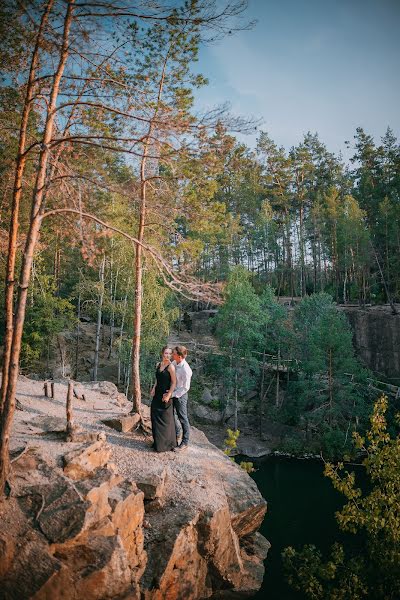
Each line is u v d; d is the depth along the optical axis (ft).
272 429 106.52
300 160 170.50
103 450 24.50
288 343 117.08
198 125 21.24
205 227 34.45
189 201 32.53
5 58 22.57
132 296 89.15
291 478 80.28
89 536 17.56
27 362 83.30
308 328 114.42
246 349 104.12
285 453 97.30
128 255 77.46
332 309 111.65
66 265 104.42
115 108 24.18
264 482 77.51
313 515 59.11
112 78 25.36
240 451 96.58
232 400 110.93
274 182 166.09
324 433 95.09
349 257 147.64
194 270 32.60
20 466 20.53
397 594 30.55
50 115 21.27
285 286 169.48
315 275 163.73
